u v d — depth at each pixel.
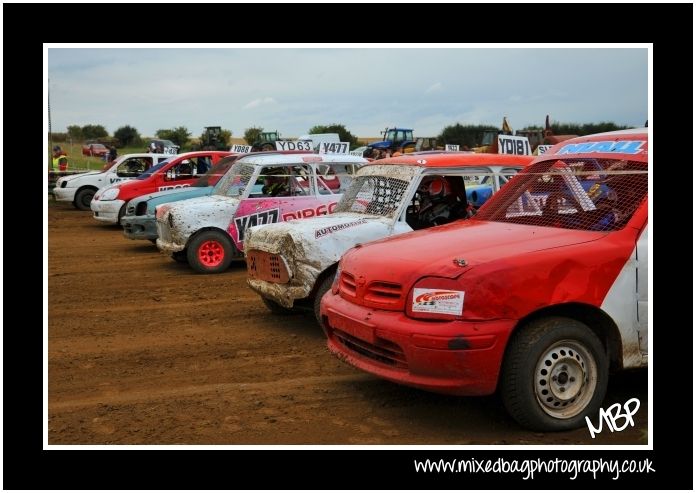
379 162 7.64
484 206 5.89
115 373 6.05
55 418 4.98
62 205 25.08
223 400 5.31
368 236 6.77
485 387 4.32
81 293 9.77
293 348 6.79
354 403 5.20
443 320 4.39
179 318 8.17
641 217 4.77
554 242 4.67
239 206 11.03
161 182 17.20
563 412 4.51
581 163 5.48
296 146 17.39
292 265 6.82
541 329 4.39
